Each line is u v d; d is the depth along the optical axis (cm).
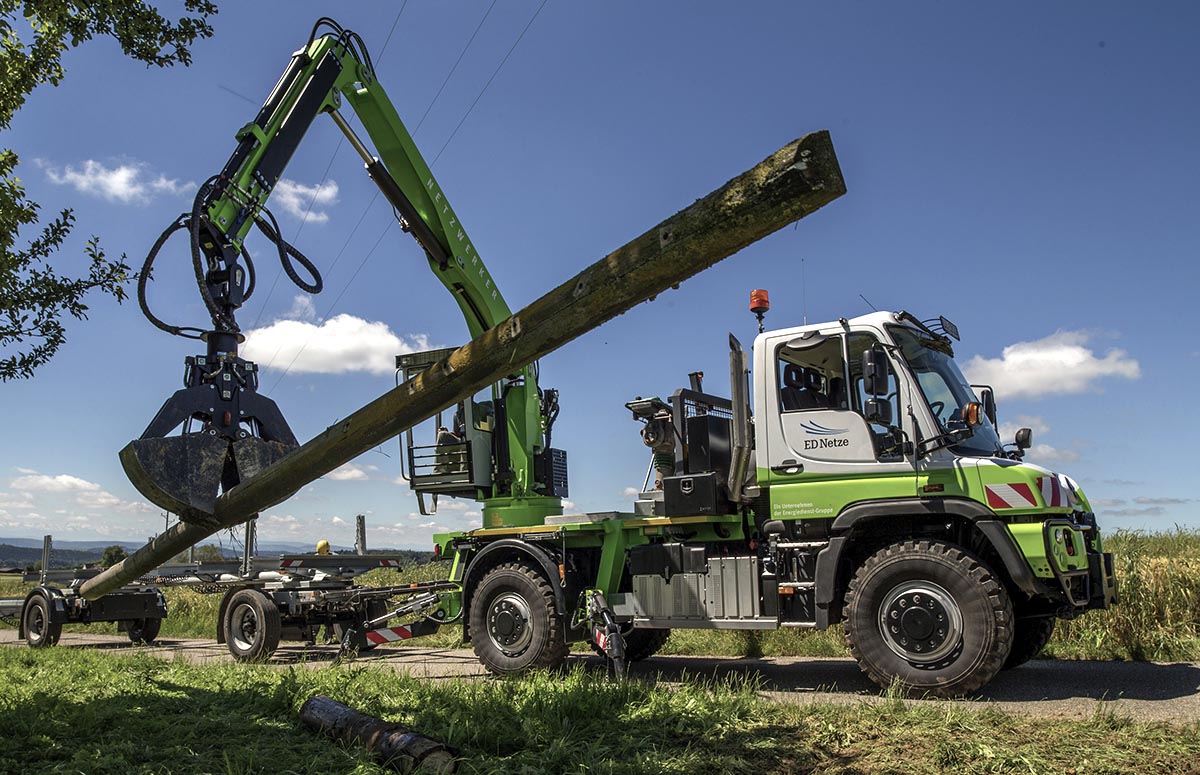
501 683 667
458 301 1090
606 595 828
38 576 1695
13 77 491
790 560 736
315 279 963
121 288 554
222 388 680
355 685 657
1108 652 867
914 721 507
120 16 500
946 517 703
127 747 468
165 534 753
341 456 524
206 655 1194
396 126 1045
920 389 707
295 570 1138
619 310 381
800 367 751
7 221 495
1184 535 1295
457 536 946
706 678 805
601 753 457
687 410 829
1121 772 405
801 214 327
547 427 1056
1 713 543
